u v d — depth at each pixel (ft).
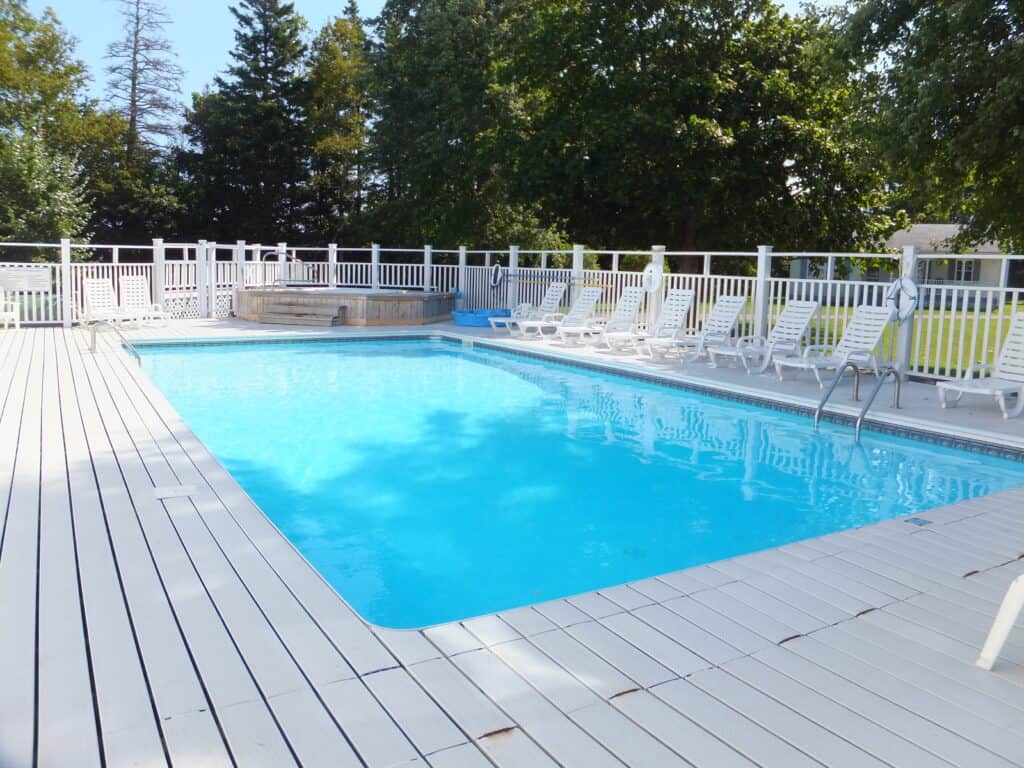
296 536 17.71
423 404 31.37
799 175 71.05
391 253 117.60
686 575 12.68
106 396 26.48
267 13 117.29
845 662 9.73
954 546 14.19
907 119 41.32
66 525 14.06
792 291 37.73
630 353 40.83
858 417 25.67
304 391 33.60
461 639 10.15
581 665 9.52
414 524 18.47
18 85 105.50
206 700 8.48
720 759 7.66
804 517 19.04
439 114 95.45
